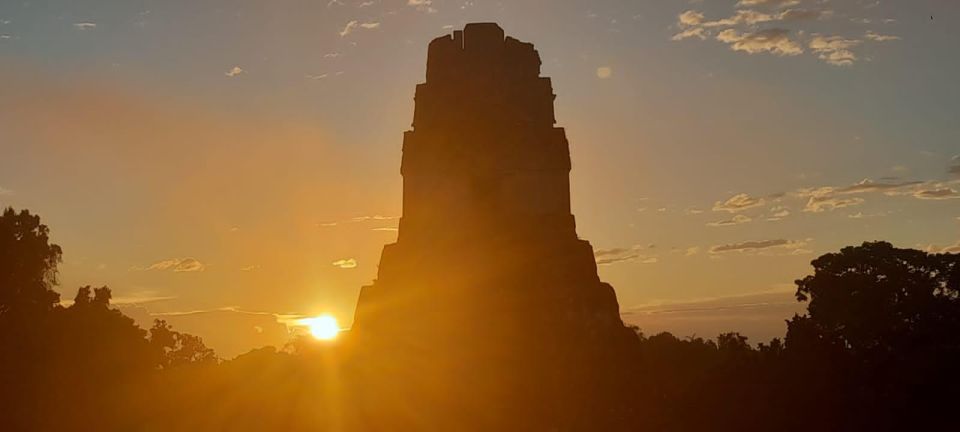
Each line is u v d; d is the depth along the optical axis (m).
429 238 77.31
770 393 70.44
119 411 77.31
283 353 82.88
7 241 87.88
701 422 67.94
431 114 80.00
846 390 70.69
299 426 72.31
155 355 87.12
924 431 67.81
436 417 69.75
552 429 66.12
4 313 85.62
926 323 81.31
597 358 72.38
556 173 78.50
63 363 80.31
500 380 70.06
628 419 67.00
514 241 76.31
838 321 83.06
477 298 74.62
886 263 84.81
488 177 77.81
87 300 86.94
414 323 74.56
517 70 80.38
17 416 73.75
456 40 81.00
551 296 74.25
